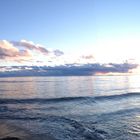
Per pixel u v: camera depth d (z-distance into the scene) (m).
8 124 13.50
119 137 10.78
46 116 16.45
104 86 61.22
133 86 61.69
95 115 17.20
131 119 15.62
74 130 12.04
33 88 51.94
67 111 19.30
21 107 21.97
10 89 48.22
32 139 10.31
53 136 10.78
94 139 10.34
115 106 23.03
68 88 52.66
